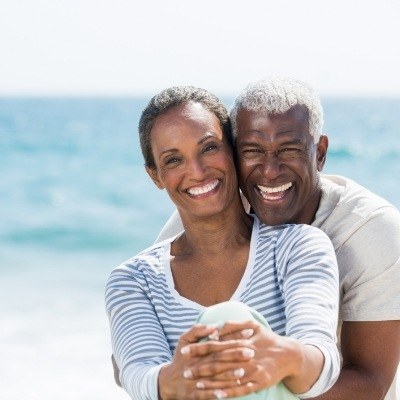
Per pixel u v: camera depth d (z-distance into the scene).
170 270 4.45
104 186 32.62
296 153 4.77
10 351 11.89
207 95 4.52
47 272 18.36
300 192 4.85
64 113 99.81
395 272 4.73
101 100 171.12
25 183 34.28
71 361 11.39
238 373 3.45
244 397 3.53
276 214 4.84
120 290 4.45
